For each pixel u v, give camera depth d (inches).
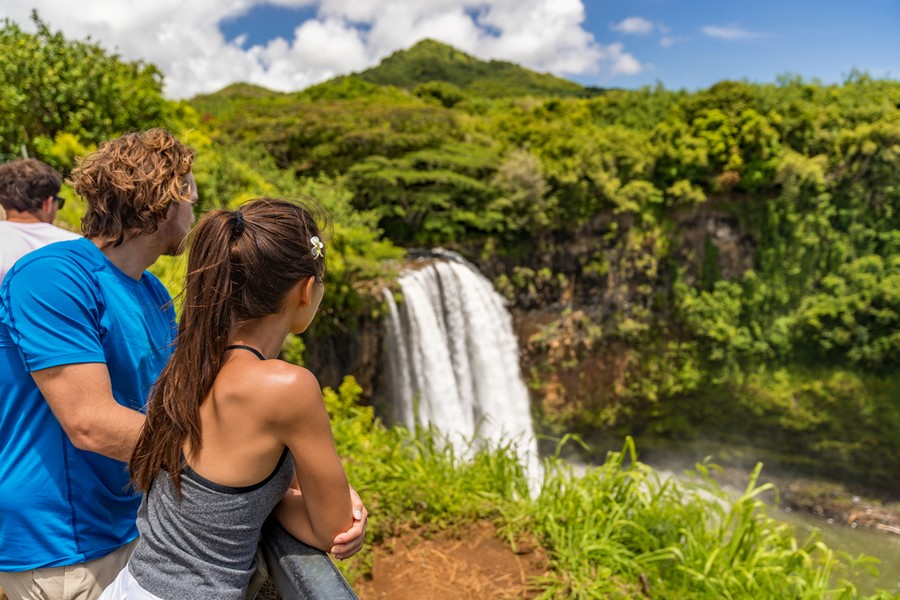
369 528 172.4
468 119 1568.7
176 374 53.5
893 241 1619.1
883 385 1558.8
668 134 1510.8
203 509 51.5
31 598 73.3
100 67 565.0
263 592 62.2
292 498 57.6
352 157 1210.0
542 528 173.9
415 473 196.2
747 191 1593.3
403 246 1190.3
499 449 205.9
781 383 1606.8
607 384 1523.1
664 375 1569.9
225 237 53.7
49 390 66.6
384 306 801.6
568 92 5915.4
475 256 1253.7
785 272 1636.3
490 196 1247.5
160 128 79.4
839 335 1557.6
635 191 1411.2
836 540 1243.2
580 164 1350.9
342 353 782.5
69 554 72.6
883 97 1863.9
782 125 1603.1
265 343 56.7
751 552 166.7
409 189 1174.3
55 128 523.8
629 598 149.1
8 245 111.0
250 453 50.5
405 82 7298.2
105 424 65.9
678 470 1610.5
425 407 888.9
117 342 72.4
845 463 1593.3
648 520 176.6
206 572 51.9
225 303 53.4
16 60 492.7
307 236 56.9
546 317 1385.3
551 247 1363.2
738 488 1541.6
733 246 1601.9
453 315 971.9
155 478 55.3
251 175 654.5
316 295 59.3
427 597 149.1
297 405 50.0
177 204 77.8
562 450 1502.2
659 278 1542.8
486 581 155.1
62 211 341.4
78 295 68.6
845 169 1640.0
